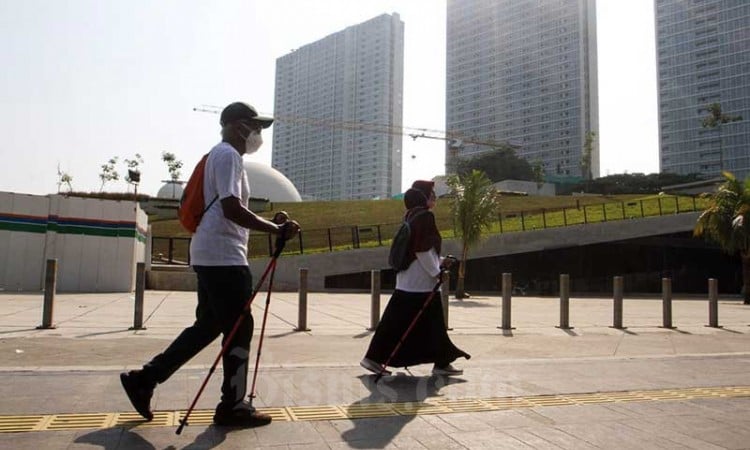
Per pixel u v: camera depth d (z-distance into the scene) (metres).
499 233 29.52
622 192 97.56
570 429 4.12
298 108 144.62
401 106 134.25
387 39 131.12
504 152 110.62
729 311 17.39
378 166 130.25
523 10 144.88
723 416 4.59
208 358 6.38
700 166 130.12
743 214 24.84
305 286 9.52
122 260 17.14
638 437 3.98
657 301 22.56
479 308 16.19
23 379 5.09
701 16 132.12
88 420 3.96
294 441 3.65
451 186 22.25
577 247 33.06
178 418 4.07
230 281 3.91
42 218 16.36
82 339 7.58
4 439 3.52
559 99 138.25
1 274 15.87
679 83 134.88
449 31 158.75
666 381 5.93
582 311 15.77
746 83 124.94
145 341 7.49
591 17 138.75
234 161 3.91
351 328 9.83
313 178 139.00
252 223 3.85
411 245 5.73
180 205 4.15
